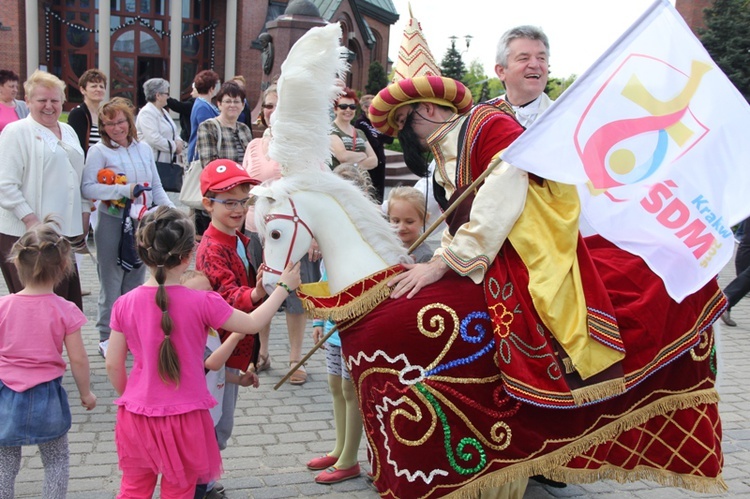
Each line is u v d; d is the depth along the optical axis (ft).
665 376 10.11
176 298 9.81
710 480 10.19
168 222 9.69
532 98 12.91
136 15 89.51
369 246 10.02
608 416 9.78
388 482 9.62
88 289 25.22
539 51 12.48
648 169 9.84
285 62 9.79
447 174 10.18
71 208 17.29
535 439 9.44
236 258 11.83
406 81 10.24
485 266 9.37
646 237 9.84
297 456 13.89
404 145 10.78
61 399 10.73
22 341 10.53
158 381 9.67
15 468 10.55
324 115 9.91
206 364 10.57
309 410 16.16
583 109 9.53
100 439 14.12
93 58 89.40
